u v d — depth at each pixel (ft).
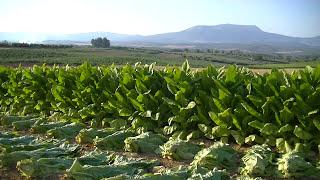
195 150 14.49
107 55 186.80
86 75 20.17
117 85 19.13
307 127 14.16
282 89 14.64
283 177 12.10
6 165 13.06
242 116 15.31
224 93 15.57
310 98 14.20
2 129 19.72
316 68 15.03
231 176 12.26
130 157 14.24
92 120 19.11
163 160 14.21
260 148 13.29
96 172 11.70
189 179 10.82
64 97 20.80
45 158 12.70
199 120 16.29
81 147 15.97
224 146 13.64
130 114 17.89
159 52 265.75
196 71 17.98
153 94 17.80
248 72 17.37
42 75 23.12
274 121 14.87
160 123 17.33
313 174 12.13
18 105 23.91
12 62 118.42
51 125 18.49
